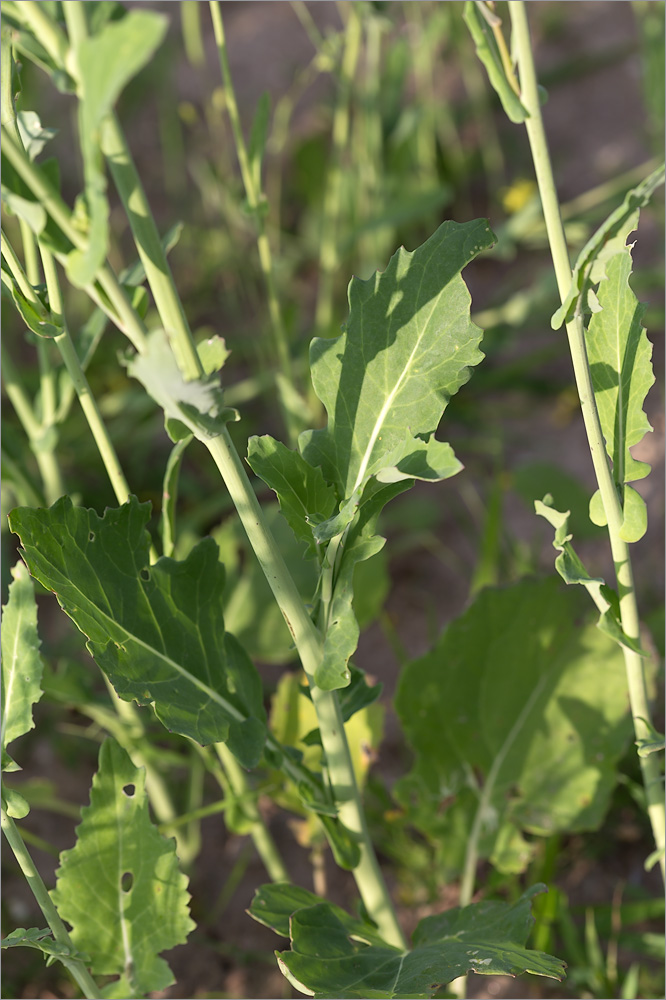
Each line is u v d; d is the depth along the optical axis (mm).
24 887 976
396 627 1196
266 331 1372
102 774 784
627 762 975
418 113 1397
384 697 1110
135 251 1583
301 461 752
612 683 902
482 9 728
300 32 1962
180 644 771
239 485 739
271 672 1126
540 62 1908
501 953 747
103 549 762
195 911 974
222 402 706
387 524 1260
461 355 750
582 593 911
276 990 943
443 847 895
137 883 787
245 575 999
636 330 756
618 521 755
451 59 1851
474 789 899
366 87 1322
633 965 921
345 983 757
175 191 1676
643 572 1158
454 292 750
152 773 947
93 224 656
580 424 1399
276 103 1820
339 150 1240
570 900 964
